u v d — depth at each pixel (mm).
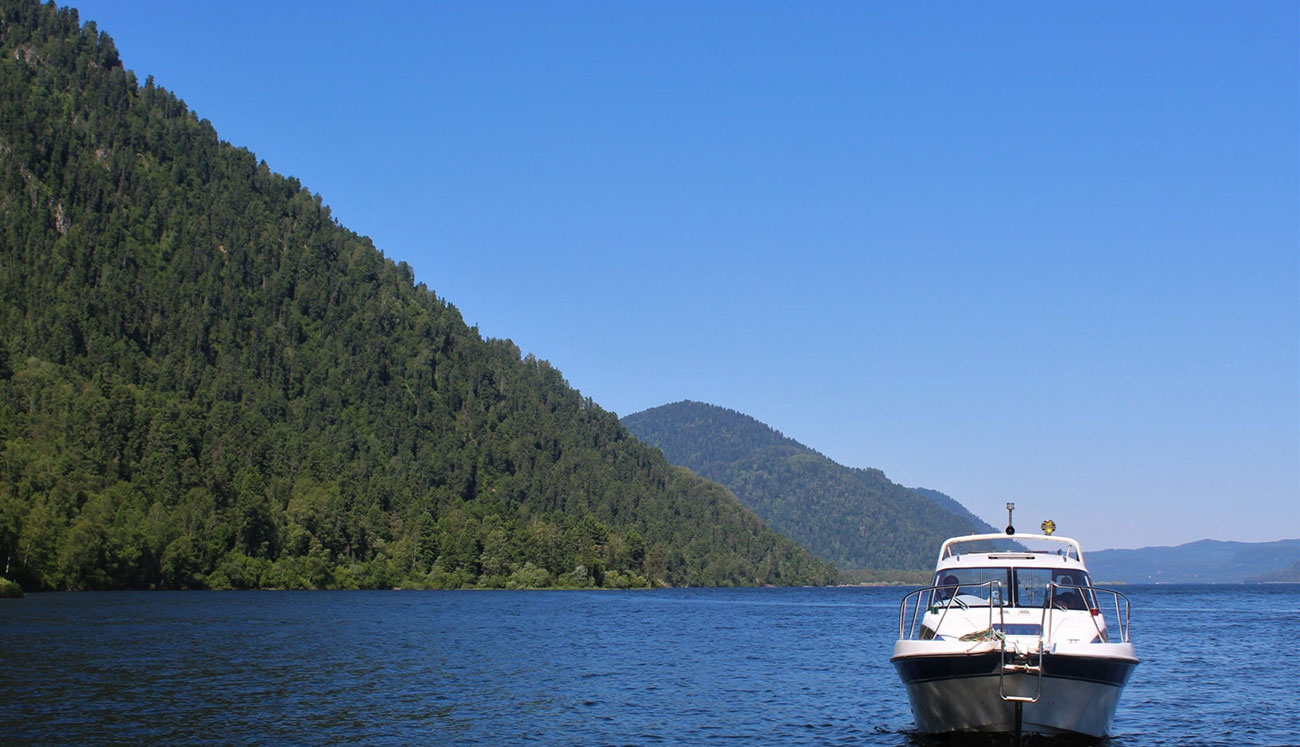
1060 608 34781
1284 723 42094
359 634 81438
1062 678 31141
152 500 185625
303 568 190875
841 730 40750
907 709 46125
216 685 50031
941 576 36406
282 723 40469
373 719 41625
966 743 33469
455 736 38594
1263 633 98375
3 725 39312
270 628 85375
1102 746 33875
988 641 31656
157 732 38375
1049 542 37969
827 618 125438
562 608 136375
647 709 45344
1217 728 40875
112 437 198250
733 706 46562
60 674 53031
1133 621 121562
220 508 191750
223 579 173500
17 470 162875
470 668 59219
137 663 58125
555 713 43875
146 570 161625
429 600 152375
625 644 78812
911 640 33625
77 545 148250
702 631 96750
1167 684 54688
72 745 36062
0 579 129500
